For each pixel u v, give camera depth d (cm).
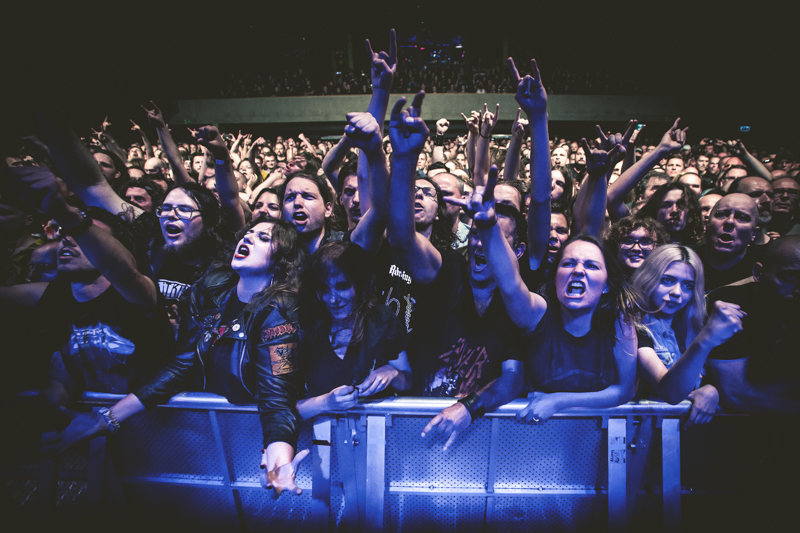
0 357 154
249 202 483
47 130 190
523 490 153
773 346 162
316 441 146
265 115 1548
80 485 158
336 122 1562
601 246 147
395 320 151
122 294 144
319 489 147
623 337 148
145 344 153
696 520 158
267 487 119
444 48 1759
